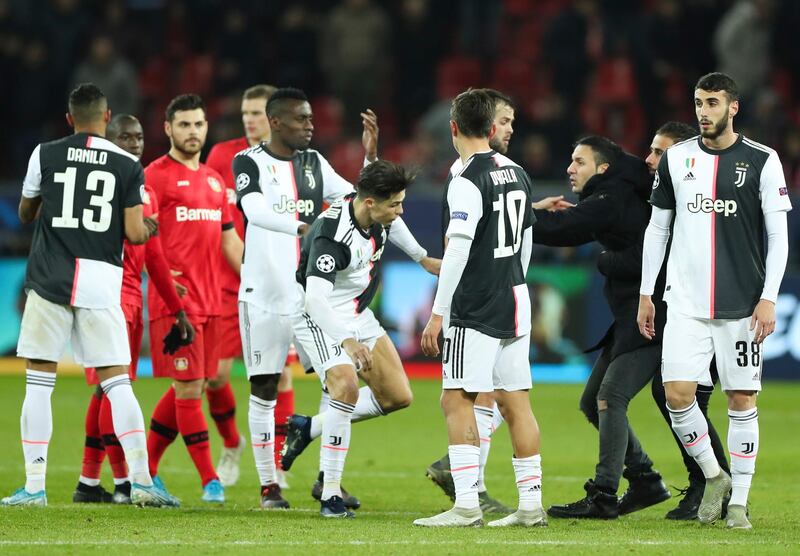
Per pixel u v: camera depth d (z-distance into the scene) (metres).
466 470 24.45
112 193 27.23
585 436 44.19
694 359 24.67
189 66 78.94
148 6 82.44
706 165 24.45
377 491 32.22
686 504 27.08
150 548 21.30
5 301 62.31
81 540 22.14
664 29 75.44
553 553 21.05
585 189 27.73
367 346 27.38
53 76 74.81
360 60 75.88
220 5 80.94
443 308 23.67
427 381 60.72
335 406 26.61
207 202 31.58
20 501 27.19
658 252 25.31
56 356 27.23
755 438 24.77
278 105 29.72
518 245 24.34
